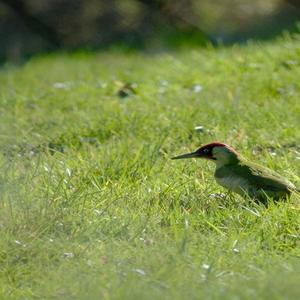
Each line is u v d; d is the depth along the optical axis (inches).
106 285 364.5
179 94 679.7
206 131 568.4
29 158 544.4
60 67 944.3
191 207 449.7
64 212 434.6
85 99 693.3
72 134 585.6
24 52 1148.5
